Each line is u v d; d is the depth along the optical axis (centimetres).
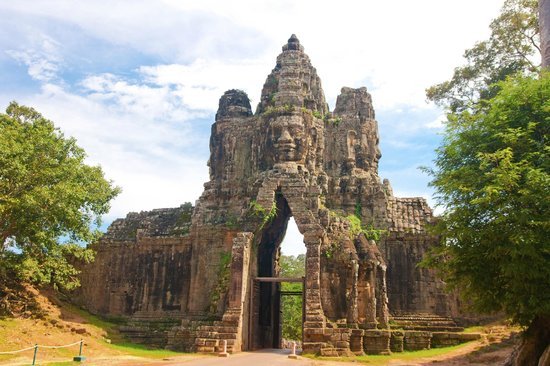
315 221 3534
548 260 1680
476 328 3450
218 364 2438
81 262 4494
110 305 4309
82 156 3484
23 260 3120
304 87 4450
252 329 3606
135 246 4428
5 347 2544
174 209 4762
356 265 3384
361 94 4584
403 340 3300
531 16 3719
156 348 3525
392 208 4116
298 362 2666
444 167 2039
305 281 3453
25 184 3117
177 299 4147
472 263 1870
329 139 4400
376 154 4516
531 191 1681
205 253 4091
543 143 1819
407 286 3769
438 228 1970
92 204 3531
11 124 3334
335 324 3256
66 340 2955
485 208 1817
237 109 4619
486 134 1952
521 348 1866
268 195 3731
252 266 3662
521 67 3809
